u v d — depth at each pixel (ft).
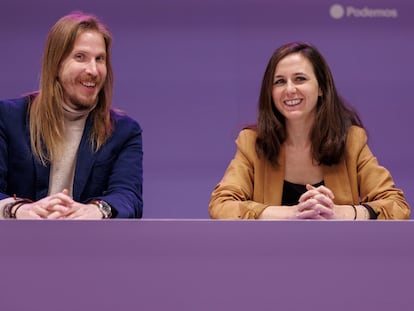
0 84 11.32
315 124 8.27
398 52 11.42
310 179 8.41
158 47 11.51
